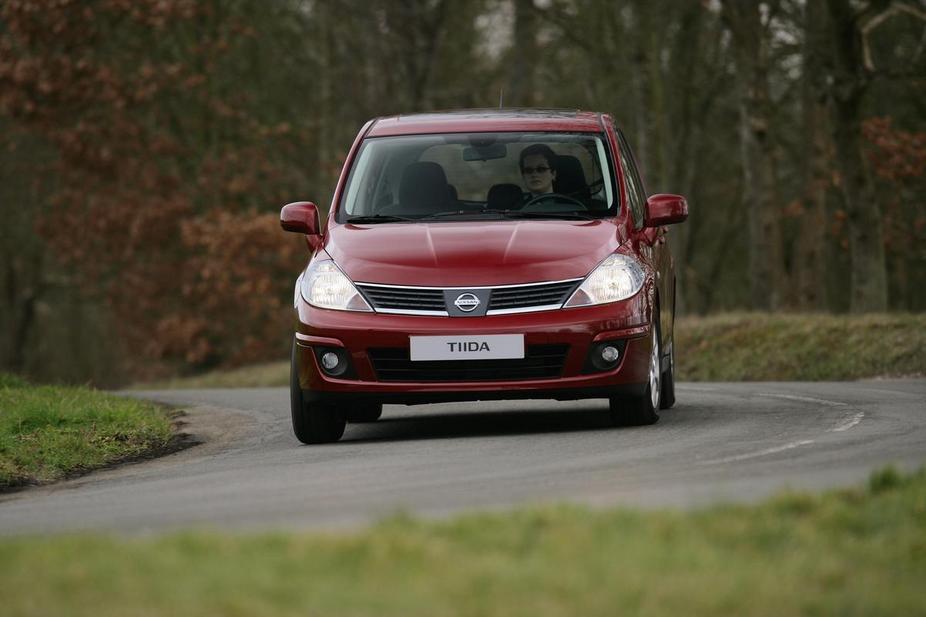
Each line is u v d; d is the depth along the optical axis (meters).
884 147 113.75
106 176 134.12
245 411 50.28
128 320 140.88
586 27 120.19
